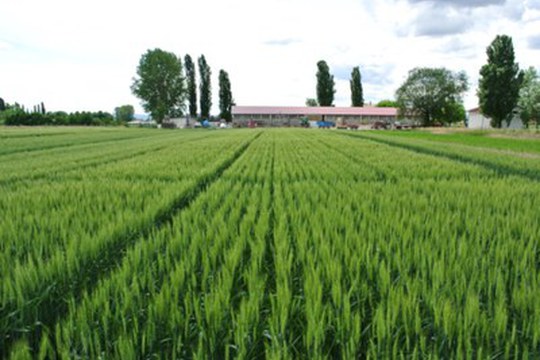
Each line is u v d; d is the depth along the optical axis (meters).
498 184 8.30
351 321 2.62
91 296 3.00
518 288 3.17
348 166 12.45
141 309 2.80
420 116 79.31
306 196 7.04
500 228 4.79
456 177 9.95
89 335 2.40
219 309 2.65
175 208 6.75
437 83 75.19
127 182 8.70
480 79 55.69
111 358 2.33
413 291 2.93
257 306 2.71
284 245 3.99
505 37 53.38
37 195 6.94
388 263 3.46
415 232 4.68
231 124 95.19
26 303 2.83
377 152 18.11
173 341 2.49
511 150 19.69
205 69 98.00
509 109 54.47
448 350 2.46
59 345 2.41
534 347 2.38
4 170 11.25
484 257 3.62
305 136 37.53
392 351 2.40
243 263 3.96
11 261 3.65
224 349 2.56
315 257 3.67
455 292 2.95
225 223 4.96
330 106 99.62
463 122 104.56
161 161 13.66
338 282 2.99
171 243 4.09
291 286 3.27
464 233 4.31
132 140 30.30
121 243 4.49
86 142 27.56
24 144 24.39
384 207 5.93
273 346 2.33
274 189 8.16
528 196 6.80
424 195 6.86
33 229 4.77
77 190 7.60
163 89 87.12
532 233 4.39
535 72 62.50
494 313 2.75
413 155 16.42
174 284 3.11
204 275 3.30
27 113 70.31
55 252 3.84
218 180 9.28
